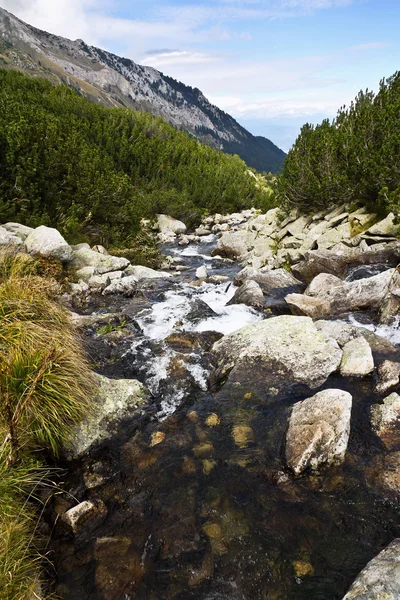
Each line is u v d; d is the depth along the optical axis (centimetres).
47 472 407
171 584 330
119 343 757
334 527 374
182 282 1272
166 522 387
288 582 329
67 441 468
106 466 459
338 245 1223
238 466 456
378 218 1262
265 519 388
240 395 595
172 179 3062
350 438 479
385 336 750
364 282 898
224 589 326
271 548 358
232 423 536
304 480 427
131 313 915
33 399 446
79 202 1474
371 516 381
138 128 3322
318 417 477
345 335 718
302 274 1177
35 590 310
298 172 1581
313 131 1731
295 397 580
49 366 477
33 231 1112
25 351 494
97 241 1517
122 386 578
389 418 497
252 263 1472
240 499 411
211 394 609
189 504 407
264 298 998
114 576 334
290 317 750
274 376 623
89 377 558
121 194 1667
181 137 3834
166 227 2517
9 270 780
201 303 985
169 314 915
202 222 2852
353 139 1363
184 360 702
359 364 613
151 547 361
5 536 322
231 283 1241
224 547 361
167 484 435
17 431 414
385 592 274
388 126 1203
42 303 658
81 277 1089
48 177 1405
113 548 359
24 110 1600
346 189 1365
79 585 326
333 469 435
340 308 885
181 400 595
